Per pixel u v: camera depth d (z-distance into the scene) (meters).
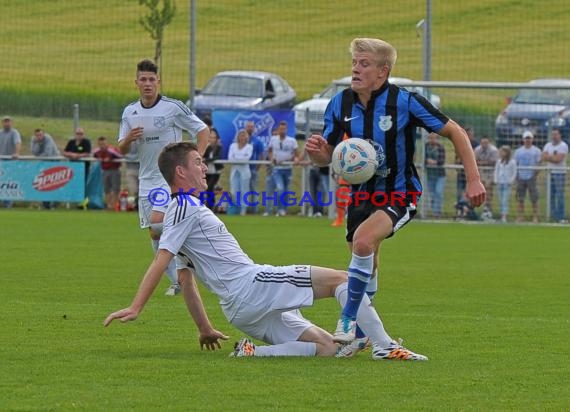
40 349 22.84
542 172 65.19
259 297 21.72
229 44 122.75
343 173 22.30
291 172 69.88
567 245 51.97
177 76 112.31
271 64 117.81
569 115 65.12
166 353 22.52
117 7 130.00
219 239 22.05
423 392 18.56
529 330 26.27
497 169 65.50
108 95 98.75
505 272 40.19
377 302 31.86
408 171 22.72
